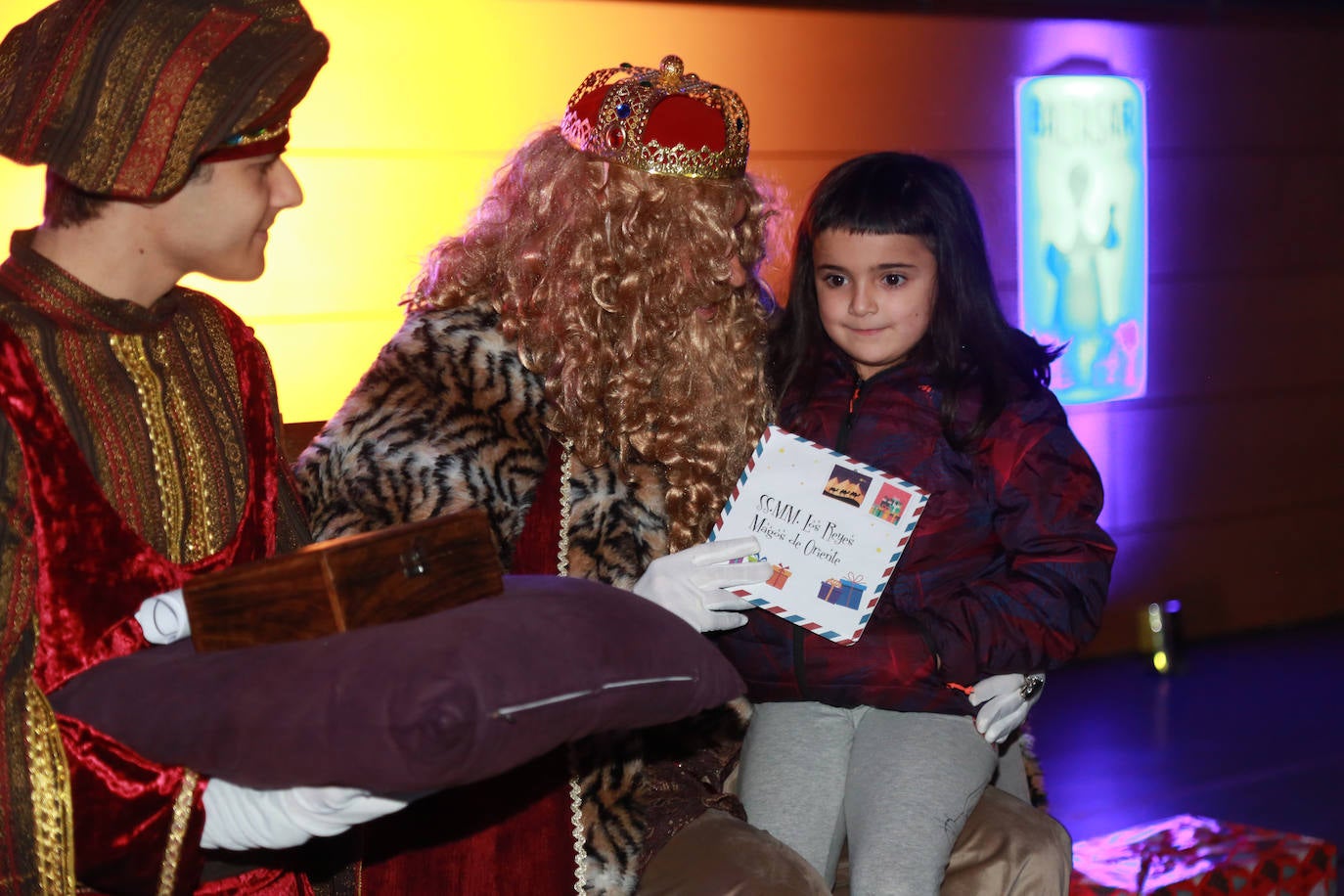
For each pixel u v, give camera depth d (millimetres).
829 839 1983
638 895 1826
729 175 1858
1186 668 4945
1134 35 4801
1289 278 5238
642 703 1327
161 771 1329
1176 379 5051
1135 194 4859
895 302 2035
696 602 1762
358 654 1196
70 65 1293
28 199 3164
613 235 1803
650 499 1866
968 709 1988
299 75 1363
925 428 2041
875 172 2062
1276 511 5320
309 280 3637
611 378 1808
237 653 1275
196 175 1356
